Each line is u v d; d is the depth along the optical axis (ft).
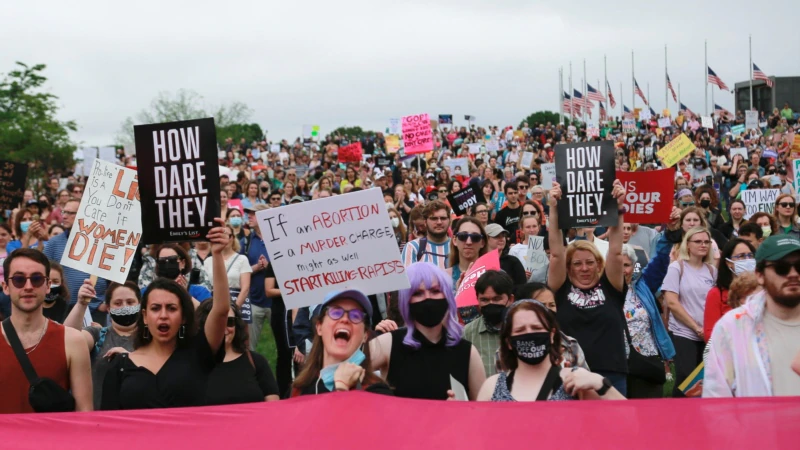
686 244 29.60
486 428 12.81
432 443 12.92
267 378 20.99
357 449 12.77
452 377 16.55
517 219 46.88
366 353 17.08
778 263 15.42
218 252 19.57
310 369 16.88
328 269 18.79
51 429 14.23
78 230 24.66
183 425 13.96
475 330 22.07
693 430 12.57
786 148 105.29
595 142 24.67
